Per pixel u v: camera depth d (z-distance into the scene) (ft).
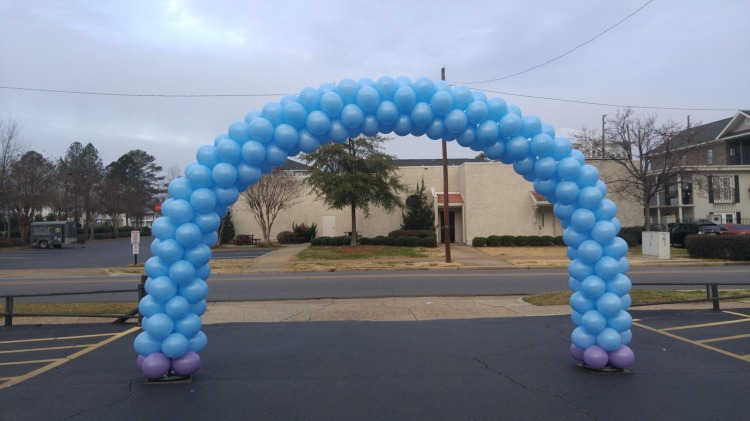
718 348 22.04
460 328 27.04
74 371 19.47
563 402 15.48
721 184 116.78
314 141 18.67
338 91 18.65
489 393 16.42
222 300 40.09
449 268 67.15
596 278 18.10
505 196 103.04
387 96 18.83
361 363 20.29
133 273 66.95
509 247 96.73
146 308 17.25
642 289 40.47
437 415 14.55
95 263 84.33
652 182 94.58
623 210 104.94
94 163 273.95
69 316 29.25
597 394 16.16
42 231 132.46
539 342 23.56
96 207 185.16
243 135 18.21
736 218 119.96
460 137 19.48
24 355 22.15
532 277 54.39
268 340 24.62
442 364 19.98
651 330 25.75
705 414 14.38
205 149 17.98
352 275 59.62
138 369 19.13
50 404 15.67
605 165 102.73
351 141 91.86
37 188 137.90
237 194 18.84
